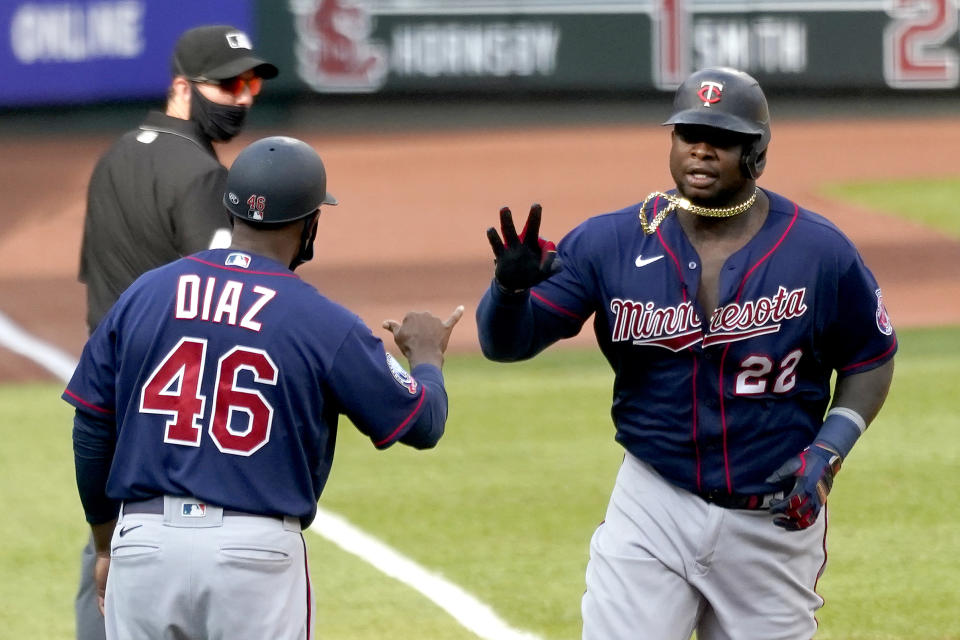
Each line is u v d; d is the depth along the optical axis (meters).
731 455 14.00
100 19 92.44
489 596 22.75
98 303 17.56
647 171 82.19
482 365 41.41
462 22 96.75
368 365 12.92
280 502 12.83
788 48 97.69
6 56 93.00
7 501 28.41
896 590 22.86
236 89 17.73
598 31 97.69
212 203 17.06
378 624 21.48
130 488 12.96
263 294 12.89
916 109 98.94
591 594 14.52
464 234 65.50
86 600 17.44
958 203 69.88
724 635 14.48
